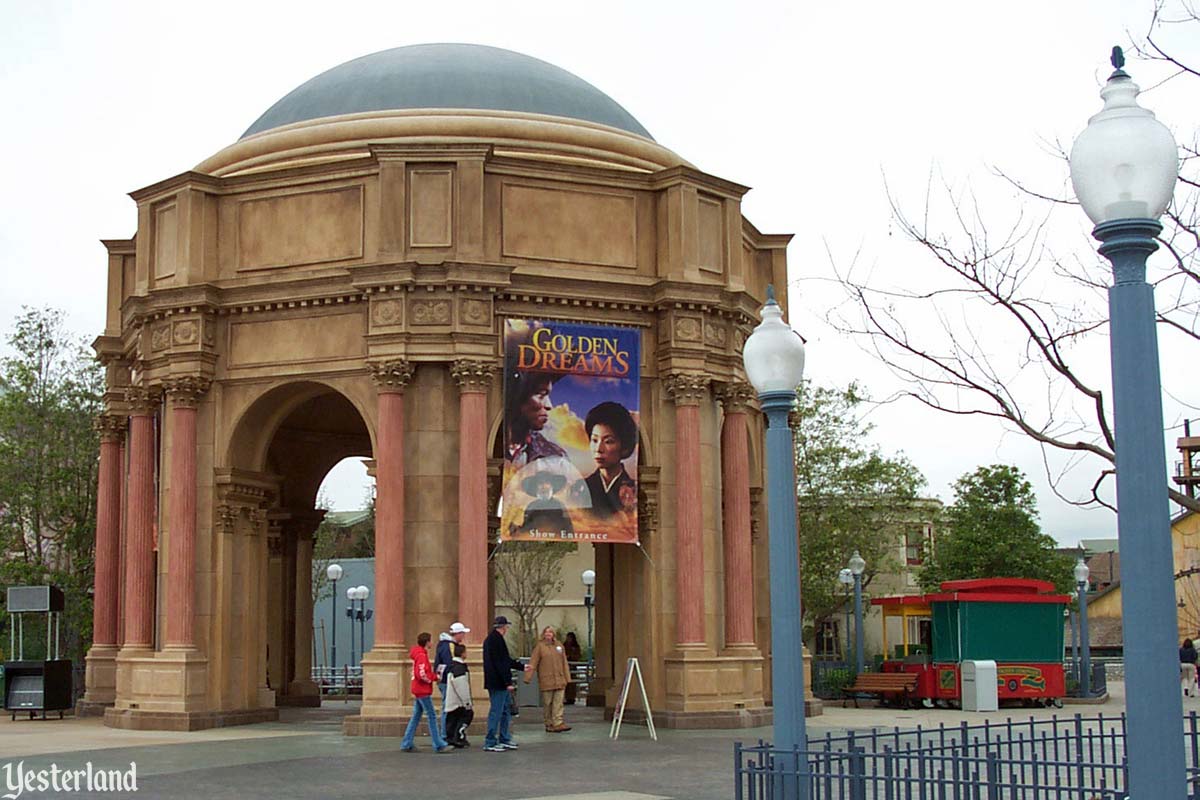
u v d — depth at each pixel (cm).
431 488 3422
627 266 3694
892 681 4456
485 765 2592
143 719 3497
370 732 3231
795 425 4738
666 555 3616
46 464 5403
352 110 3856
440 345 3431
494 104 3856
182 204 3681
